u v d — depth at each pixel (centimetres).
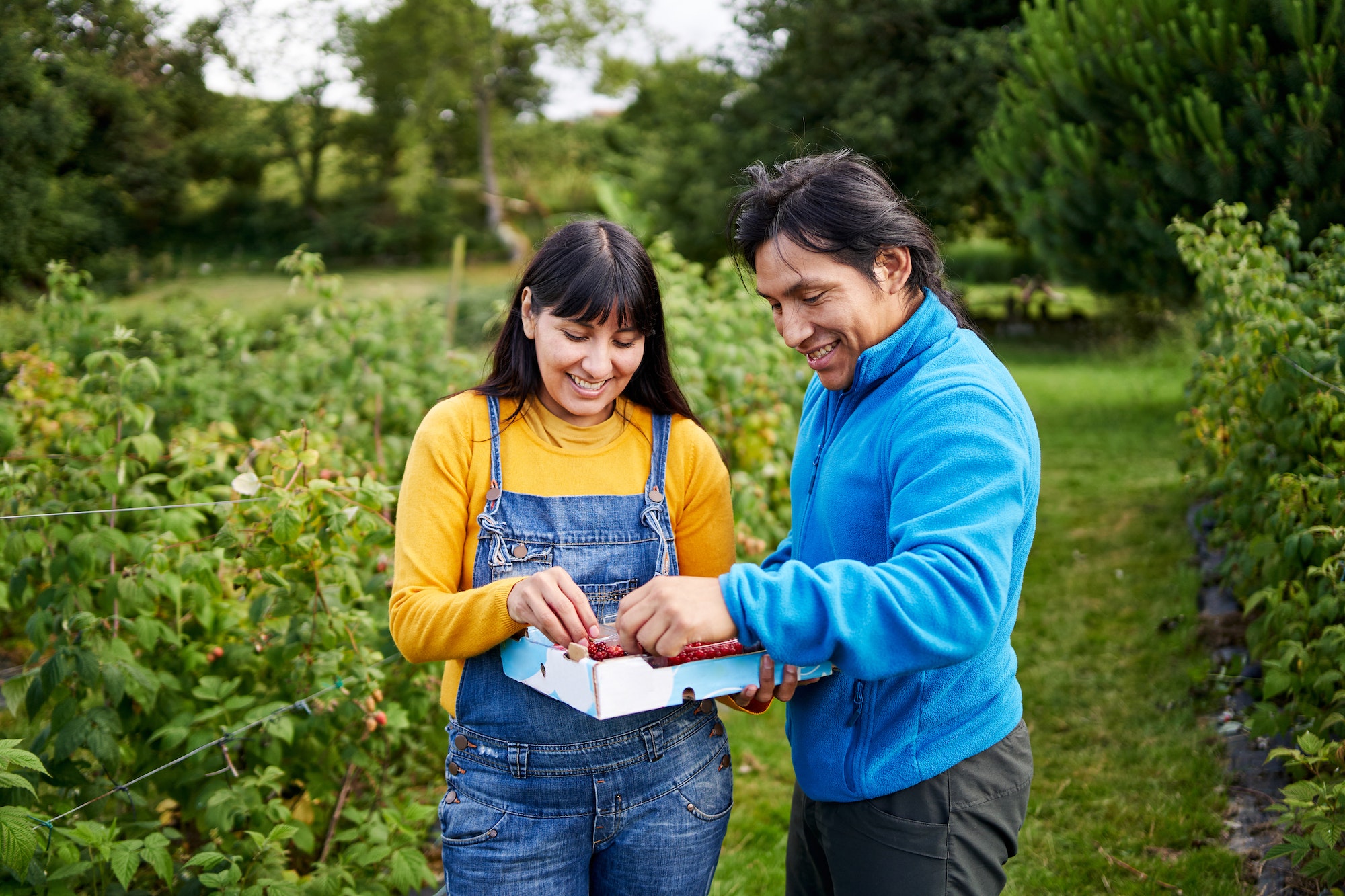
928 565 129
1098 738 354
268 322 1167
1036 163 828
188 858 257
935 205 1702
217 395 412
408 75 4066
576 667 135
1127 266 784
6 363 397
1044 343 1600
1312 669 269
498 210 4034
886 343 155
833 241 149
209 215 3756
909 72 1730
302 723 243
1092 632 443
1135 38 704
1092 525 591
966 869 155
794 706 167
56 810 228
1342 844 220
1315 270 378
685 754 161
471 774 158
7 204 1541
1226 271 410
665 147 2444
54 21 1959
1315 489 295
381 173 4184
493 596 146
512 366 163
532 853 155
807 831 176
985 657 155
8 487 262
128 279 2545
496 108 4344
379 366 407
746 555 379
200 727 244
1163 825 295
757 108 2034
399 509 160
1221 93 659
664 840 158
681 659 138
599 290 149
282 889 209
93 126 2391
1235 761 321
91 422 309
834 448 164
